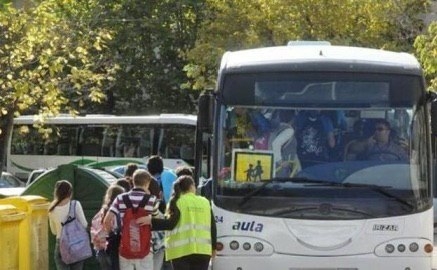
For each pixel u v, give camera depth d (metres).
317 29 42.66
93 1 50.72
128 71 52.38
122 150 42.00
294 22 42.88
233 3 44.53
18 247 15.22
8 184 32.78
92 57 34.41
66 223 16.03
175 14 52.09
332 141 14.30
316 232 14.07
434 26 27.81
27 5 25.36
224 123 14.51
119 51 52.12
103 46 28.55
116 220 15.10
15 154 43.94
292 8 42.88
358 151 14.30
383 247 14.05
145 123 41.59
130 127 41.91
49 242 18.50
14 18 23.62
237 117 14.50
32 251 16.23
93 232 15.87
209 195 15.38
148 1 52.06
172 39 52.16
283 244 14.11
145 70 52.47
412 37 46.53
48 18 24.66
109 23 51.12
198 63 44.00
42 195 18.98
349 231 14.06
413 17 46.44
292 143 14.33
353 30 43.25
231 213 14.27
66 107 28.91
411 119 14.38
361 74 14.43
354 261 14.04
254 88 14.52
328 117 14.38
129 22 51.78
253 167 14.33
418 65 14.61
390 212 14.10
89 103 51.97
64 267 16.09
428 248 14.17
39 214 16.56
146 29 51.97
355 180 14.18
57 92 23.52
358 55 14.76
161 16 51.69
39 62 23.81
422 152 14.33
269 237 14.14
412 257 14.08
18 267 15.20
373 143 14.31
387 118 14.38
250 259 14.18
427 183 14.30
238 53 15.33
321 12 42.56
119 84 51.84
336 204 14.09
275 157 14.32
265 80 14.51
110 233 15.45
